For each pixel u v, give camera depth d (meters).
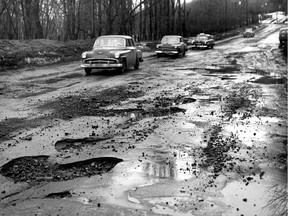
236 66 19.25
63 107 8.66
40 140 6.05
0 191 4.21
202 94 10.72
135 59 17.45
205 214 3.75
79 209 3.79
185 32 54.16
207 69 17.88
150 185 4.42
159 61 23.02
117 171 4.84
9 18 33.31
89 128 6.84
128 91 11.09
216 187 4.41
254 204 4.02
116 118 7.68
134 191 4.25
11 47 19.44
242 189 4.38
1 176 4.65
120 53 15.33
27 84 12.34
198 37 38.66
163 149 5.72
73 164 5.10
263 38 59.50
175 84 12.74
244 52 30.72
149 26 45.12
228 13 90.75
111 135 6.41
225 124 7.34
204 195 4.18
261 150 5.82
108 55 15.12
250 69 17.75
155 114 8.12
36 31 30.31
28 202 3.95
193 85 12.52
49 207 3.83
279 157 5.54
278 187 4.46
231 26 92.25
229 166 5.09
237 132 6.79
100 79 13.86
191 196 4.14
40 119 7.47
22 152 5.47
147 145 5.89
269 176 4.80
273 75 15.44
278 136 6.62
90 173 4.82
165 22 45.62
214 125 7.24
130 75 15.24
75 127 6.89
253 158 5.45
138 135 6.43
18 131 6.56
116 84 12.56
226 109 8.73
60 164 5.07
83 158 5.28
